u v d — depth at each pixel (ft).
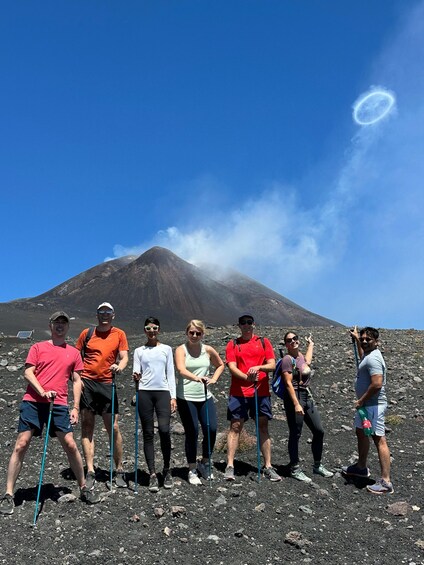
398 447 33.91
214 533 21.03
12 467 22.58
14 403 43.73
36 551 19.12
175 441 35.22
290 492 25.72
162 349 26.09
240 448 32.83
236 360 28.19
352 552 19.79
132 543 19.93
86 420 25.50
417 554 19.67
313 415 28.27
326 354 69.00
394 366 61.57
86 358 26.11
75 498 23.72
